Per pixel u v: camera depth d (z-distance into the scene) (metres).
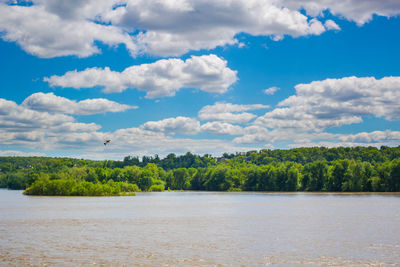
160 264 30.94
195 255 34.03
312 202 108.38
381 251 35.34
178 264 30.94
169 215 70.38
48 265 30.59
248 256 33.59
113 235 45.44
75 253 34.88
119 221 60.53
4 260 32.12
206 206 95.38
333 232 47.06
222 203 108.19
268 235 44.94
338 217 64.75
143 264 30.95
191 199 132.75
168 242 40.44
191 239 42.28
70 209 84.69
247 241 40.91
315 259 32.38
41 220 61.97
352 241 40.47
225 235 45.12
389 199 120.88
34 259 32.53
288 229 50.09
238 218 64.56
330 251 35.47
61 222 59.16
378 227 51.53
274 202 110.94
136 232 47.97
